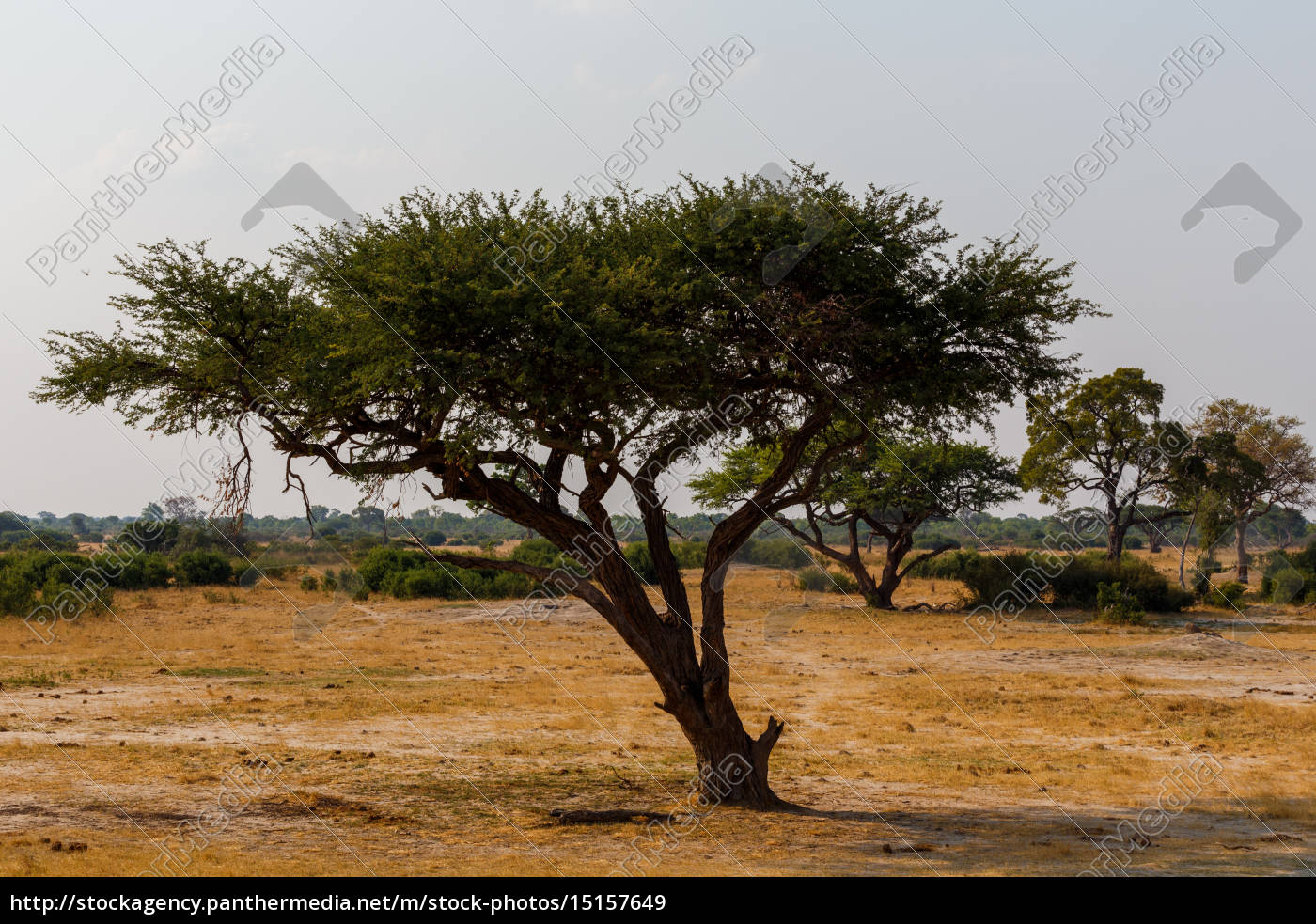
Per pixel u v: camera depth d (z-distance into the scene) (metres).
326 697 24.73
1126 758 19.98
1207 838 13.91
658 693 26.94
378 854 12.05
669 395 14.45
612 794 16.03
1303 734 22.34
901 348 15.10
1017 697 27.41
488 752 19.20
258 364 14.03
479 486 15.01
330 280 13.98
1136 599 49.62
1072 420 53.88
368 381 12.99
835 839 13.42
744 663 34.09
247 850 11.98
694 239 14.86
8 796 14.25
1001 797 16.72
